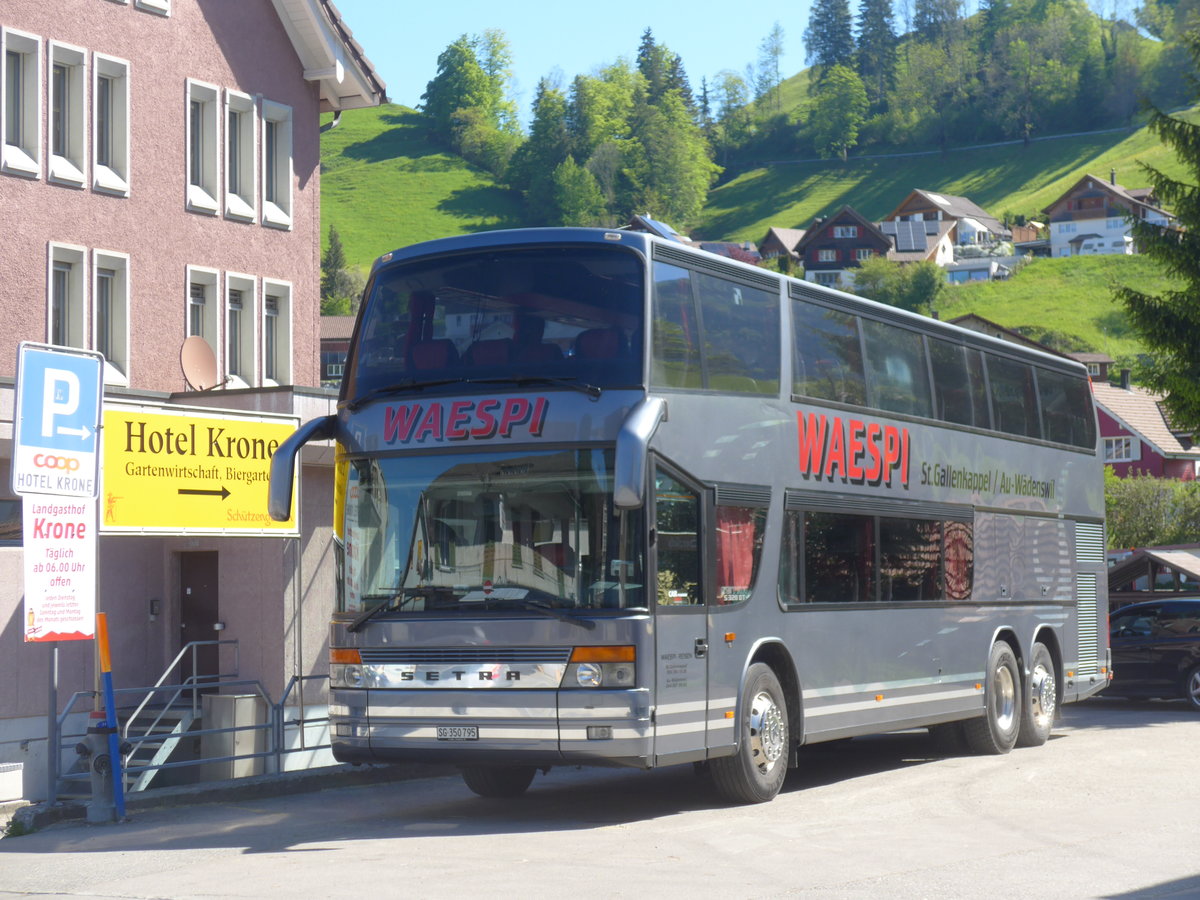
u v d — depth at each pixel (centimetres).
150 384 2023
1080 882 888
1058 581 1897
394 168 18850
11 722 1560
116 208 1989
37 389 1194
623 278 1151
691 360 1192
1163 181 3119
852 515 1428
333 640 1180
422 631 1137
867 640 1431
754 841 1052
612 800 1343
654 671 1109
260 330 2214
